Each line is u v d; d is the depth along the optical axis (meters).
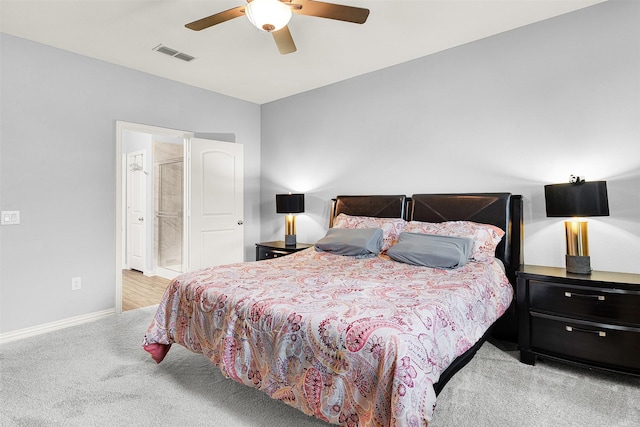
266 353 1.65
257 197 5.05
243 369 1.73
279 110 4.80
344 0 2.50
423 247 2.71
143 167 5.68
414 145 3.53
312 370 1.48
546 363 2.44
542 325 2.37
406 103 3.58
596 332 2.18
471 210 3.06
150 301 4.07
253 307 1.74
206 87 4.32
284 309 1.63
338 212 4.00
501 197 2.92
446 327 1.59
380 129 3.78
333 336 1.43
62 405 1.91
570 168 2.70
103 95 3.48
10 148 2.92
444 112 3.33
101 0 2.47
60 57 3.20
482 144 3.12
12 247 2.94
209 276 2.28
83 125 3.34
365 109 3.90
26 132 3.00
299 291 1.90
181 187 5.08
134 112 3.71
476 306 1.96
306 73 3.88
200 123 4.33
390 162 3.71
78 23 2.78
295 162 4.62
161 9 2.60
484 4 2.57
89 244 3.38
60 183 3.20
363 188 3.94
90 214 3.39
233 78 4.02
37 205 3.07
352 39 3.08
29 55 3.02
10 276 2.93
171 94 4.04
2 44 2.88
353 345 1.37
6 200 2.90
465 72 3.20
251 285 2.04
